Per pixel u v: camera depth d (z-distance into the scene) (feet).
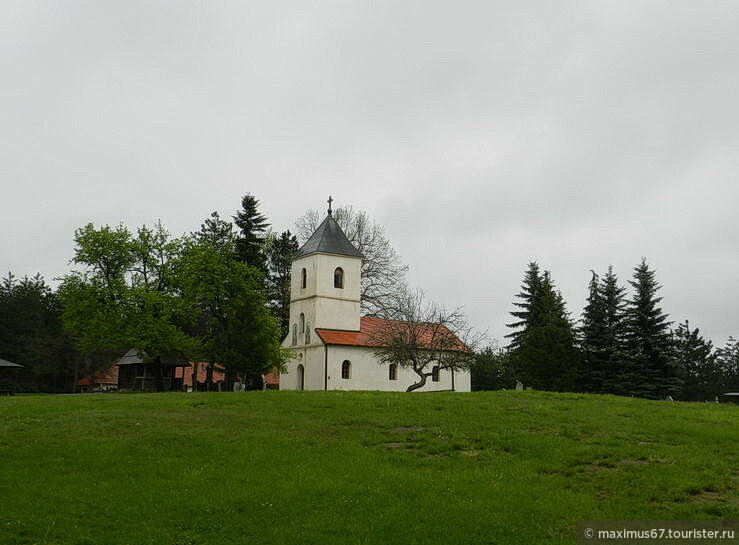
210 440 68.44
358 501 50.88
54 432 70.95
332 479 55.72
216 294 200.23
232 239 214.28
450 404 94.22
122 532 45.73
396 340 179.22
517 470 58.95
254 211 241.14
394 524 46.91
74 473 57.21
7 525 46.01
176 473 57.52
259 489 53.47
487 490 53.36
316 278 217.77
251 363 178.40
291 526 46.75
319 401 97.09
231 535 45.60
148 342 184.14
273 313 251.19
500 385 242.99
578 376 199.31
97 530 45.93
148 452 63.77
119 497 51.57
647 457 62.34
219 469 58.65
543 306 245.45
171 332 187.93
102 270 192.34
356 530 46.03
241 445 66.59
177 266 198.70
